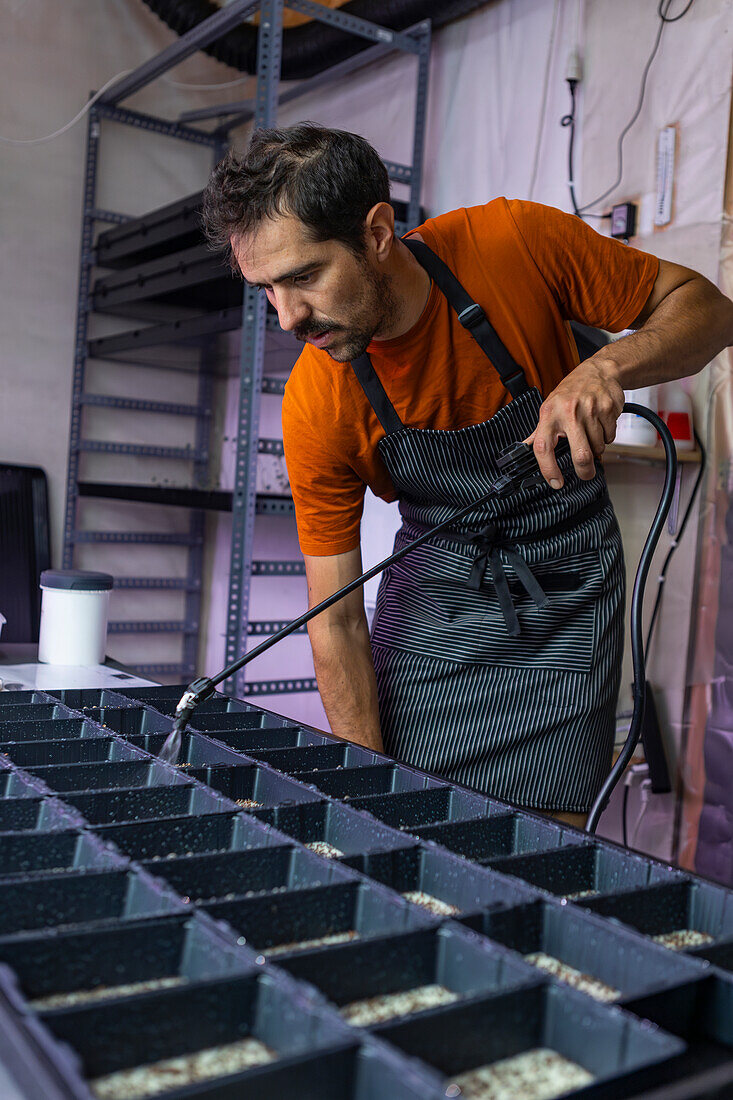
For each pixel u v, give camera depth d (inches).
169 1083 17.7
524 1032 19.6
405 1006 21.1
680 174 93.0
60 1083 15.2
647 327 48.4
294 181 38.6
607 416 41.3
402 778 36.5
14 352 139.8
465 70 119.1
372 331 44.1
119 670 62.1
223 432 160.1
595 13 102.1
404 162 128.5
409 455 52.6
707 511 89.7
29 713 42.3
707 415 89.6
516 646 54.3
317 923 24.1
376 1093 16.5
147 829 28.1
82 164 143.4
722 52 89.0
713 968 20.8
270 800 34.3
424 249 49.0
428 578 56.0
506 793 54.0
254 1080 16.1
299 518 57.1
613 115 99.9
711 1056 19.8
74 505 144.8
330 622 56.5
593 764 54.6
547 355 52.0
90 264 142.1
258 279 40.8
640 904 25.4
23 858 26.0
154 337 126.3
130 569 153.6
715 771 89.3
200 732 39.5
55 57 139.9
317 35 126.3
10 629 131.7
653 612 94.0
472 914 22.9
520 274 49.9
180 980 21.6
